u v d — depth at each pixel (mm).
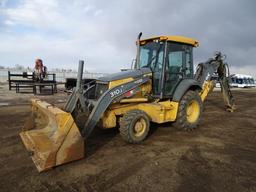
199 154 4375
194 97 5984
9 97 12266
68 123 3557
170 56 5703
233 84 33438
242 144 5059
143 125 4902
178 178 3391
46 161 3350
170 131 5938
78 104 4688
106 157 4113
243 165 3908
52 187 3086
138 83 5199
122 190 3037
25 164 3771
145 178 3373
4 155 4133
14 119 6992
